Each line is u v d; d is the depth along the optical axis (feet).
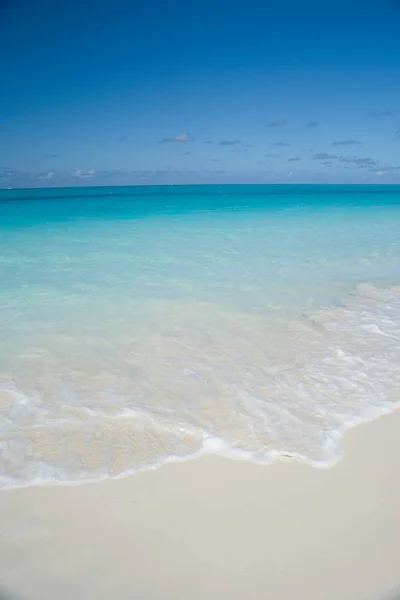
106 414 12.55
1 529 8.74
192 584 7.66
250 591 7.52
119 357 16.22
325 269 30.60
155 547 8.36
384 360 16.10
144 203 98.32
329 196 132.98
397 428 12.12
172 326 19.33
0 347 16.89
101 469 10.39
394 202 102.06
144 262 32.81
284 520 9.00
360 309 21.76
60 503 9.38
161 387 14.07
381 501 9.57
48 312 20.98
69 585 7.68
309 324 19.63
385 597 7.48
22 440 11.34
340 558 8.16
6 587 7.63
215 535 8.63
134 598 7.44
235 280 27.37
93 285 26.02
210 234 48.47
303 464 10.65
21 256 34.86
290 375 14.90
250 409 12.87
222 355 16.44
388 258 34.60
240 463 10.68
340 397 13.58
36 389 13.87
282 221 61.82
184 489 9.82
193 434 11.73
